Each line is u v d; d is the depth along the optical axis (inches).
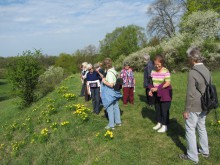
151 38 1144.2
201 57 99.7
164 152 123.4
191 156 108.6
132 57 679.7
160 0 1087.0
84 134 155.1
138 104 213.8
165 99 138.8
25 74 330.6
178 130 147.8
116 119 160.7
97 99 190.2
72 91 302.0
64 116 191.6
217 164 108.7
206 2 946.1
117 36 1364.4
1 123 300.5
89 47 1398.9
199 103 99.7
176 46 550.0
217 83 321.7
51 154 142.8
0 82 1200.2
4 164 164.6
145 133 147.5
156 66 137.9
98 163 121.5
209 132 141.6
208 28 650.8
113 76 151.6
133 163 116.8
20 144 173.0
